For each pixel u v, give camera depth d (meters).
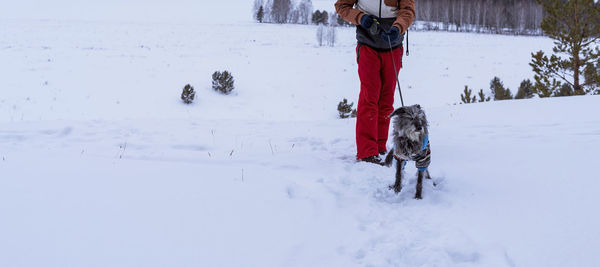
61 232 2.80
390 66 4.89
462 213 3.27
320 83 30.86
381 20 4.75
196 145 5.85
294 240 2.89
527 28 80.50
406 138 3.60
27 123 7.07
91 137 6.23
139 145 5.72
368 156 4.77
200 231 2.93
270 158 5.04
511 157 4.52
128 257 2.53
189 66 33.28
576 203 3.10
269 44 48.94
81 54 35.25
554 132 5.90
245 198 3.57
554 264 2.37
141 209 3.24
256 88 28.53
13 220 2.95
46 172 4.14
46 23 66.25
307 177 4.35
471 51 46.69
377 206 3.59
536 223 2.90
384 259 2.65
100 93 24.30
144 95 24.72
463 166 4.43
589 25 13.63
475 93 27.42
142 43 44.62
